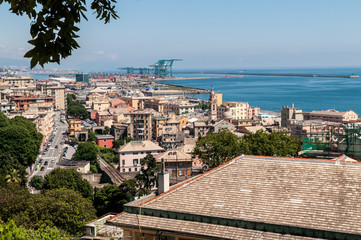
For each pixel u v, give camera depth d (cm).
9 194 9625
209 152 13100
